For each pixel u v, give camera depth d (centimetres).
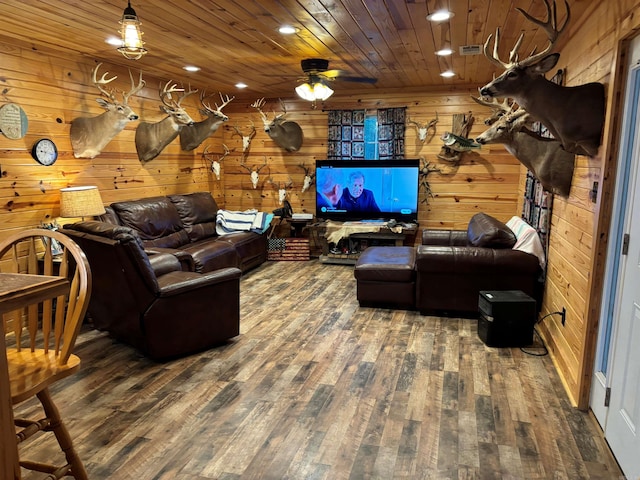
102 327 365
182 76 526
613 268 238
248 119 685
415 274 434
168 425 251
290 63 452
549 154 331
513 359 335
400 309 446
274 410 266
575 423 252
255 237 602
